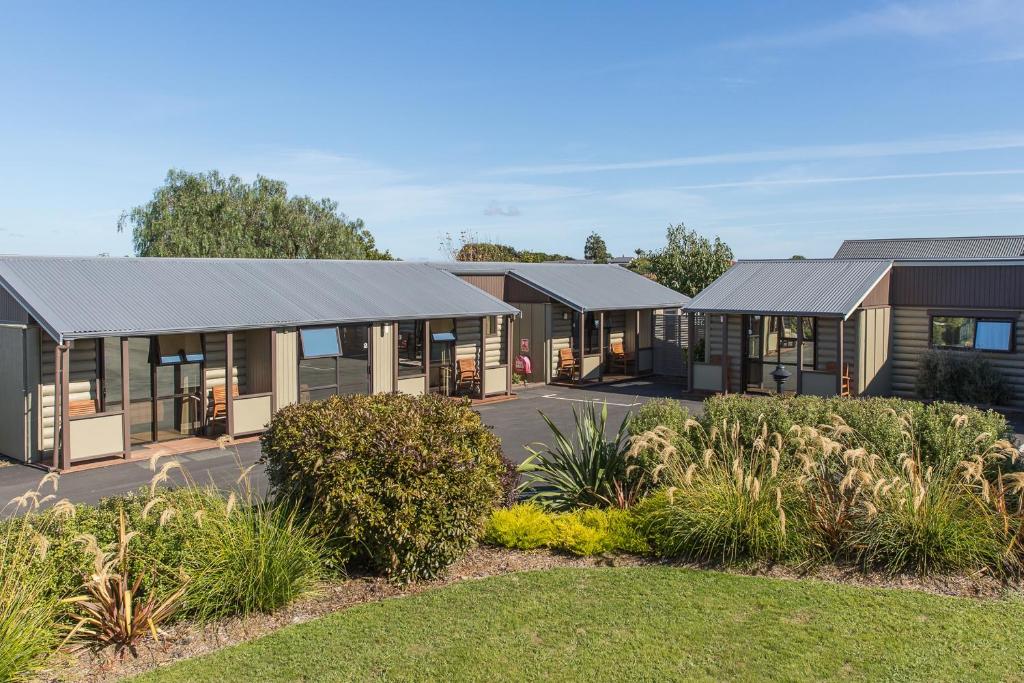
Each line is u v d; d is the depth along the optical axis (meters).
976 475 8.05
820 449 9.07
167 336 17.05
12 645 5.82
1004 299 20.33
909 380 22.22
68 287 16.36
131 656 6.41
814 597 7.39
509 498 9.93
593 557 8.70
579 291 27.09
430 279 24.23
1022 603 7.18
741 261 25.50
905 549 7.83
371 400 9.11
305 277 21.50
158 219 44.28
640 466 9.91
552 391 24.97
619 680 5.95
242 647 6.58
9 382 15.45
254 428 17.67
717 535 8.30
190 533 7.21
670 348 29.05
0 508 12.12
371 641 6.67
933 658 6.18
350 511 7.87
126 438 15.38
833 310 20.48
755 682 5.88
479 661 6.28
